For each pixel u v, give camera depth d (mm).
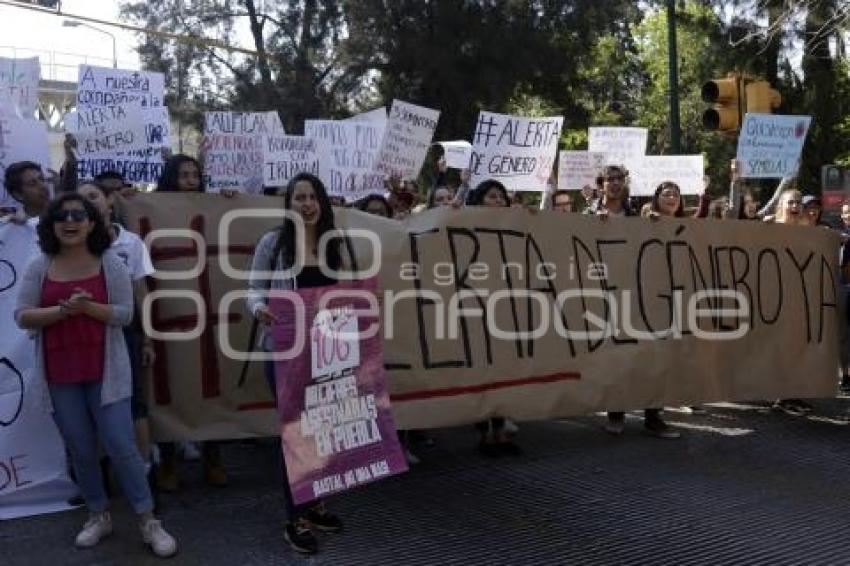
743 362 6988
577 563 4414
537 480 5676
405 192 7625
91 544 4469
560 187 8656
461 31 26453
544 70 27375
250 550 4473
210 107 29188
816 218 8336
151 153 6527
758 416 7445
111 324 4305
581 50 28250
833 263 7418
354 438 4527
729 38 20828
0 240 5102
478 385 5836
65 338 4270
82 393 4367
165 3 29547
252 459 6145
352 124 7609
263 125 7367
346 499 5293
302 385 4438
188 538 4613
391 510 5113
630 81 43656
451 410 5750
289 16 28734
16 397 5035
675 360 6629
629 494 5426
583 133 32250
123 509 4992
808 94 22328
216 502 5180
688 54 27484
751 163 7871
